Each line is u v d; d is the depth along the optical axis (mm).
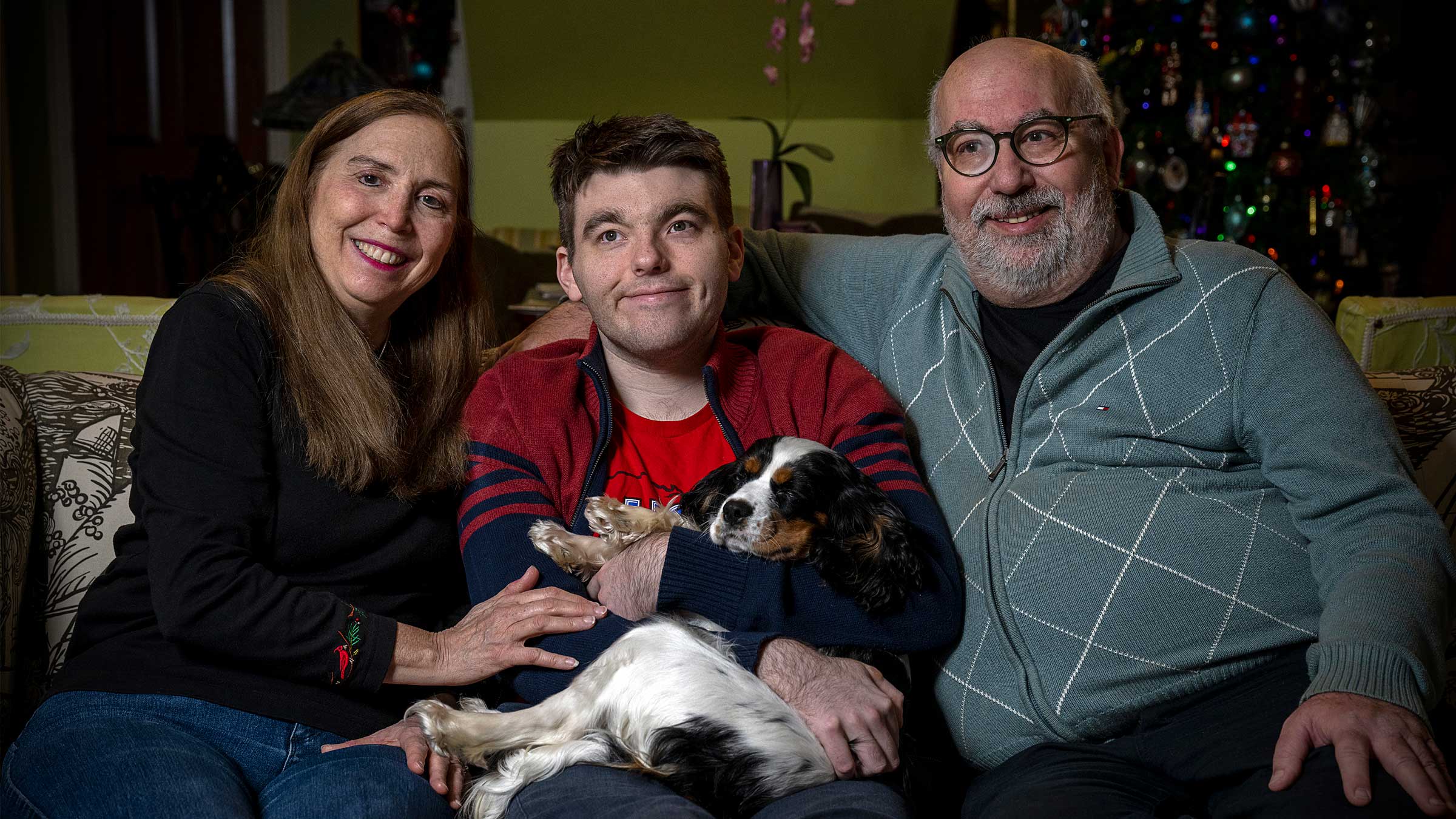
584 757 1650
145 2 7410
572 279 2158
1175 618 1779
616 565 1843
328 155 1900
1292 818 1415
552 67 6848
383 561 1884
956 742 1912
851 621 1767
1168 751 1715
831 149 7164
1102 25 6402
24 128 7145
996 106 1985
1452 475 2279
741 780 1569
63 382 2281
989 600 1864
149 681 1675
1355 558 1689
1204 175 6504
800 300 2385
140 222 7559
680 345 1967
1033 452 1982
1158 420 1920
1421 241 7523
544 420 1981
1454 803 1370
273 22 7844
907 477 1938
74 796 1489
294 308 1854
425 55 7492
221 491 1705
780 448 1863
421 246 1927
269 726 1691
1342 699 1512
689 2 6398
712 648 1681
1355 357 2803
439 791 1659
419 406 2010
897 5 6371
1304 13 6379
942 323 2156
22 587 2029
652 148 1883
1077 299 2055
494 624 1750
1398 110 7500
